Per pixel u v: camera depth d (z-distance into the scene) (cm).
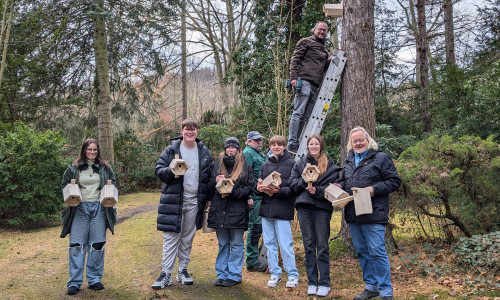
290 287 389
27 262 478
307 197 375
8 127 901
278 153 412
